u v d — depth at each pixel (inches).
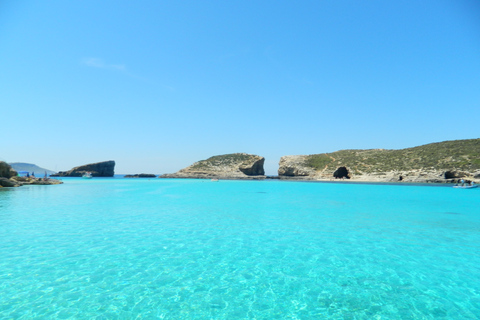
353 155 3993.6
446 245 421.4
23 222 587.5
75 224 568.4
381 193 1439.5
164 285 276.4
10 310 222.5
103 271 309.7
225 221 616.4
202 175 4557.1
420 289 269.7
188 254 375.6
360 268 326.0
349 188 1904.5
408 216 683.4
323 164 3932.1
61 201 997.8
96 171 5408.5
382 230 526.6
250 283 283.6
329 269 323.0
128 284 276.8
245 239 456.4
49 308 227.0
